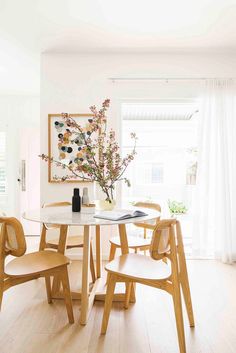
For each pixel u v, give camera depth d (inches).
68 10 95.2
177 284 59.2
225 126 126.3
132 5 92.5
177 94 129.8
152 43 119.7
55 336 66.6
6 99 185.5
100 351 61.1
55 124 127.6
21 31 108.9
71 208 92.2
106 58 129.6
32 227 181.8
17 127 185.6
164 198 280.2
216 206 127.2
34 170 184.9
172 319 75.6
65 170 127.5
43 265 67.7
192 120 248.7
